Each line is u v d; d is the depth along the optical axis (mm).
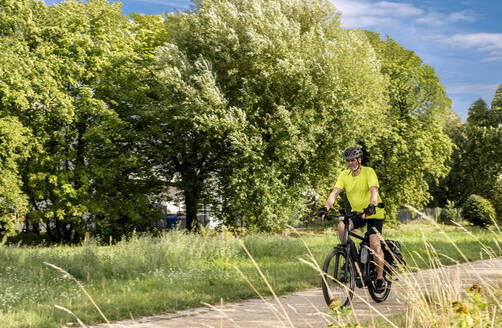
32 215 22531
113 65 24281
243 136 19516
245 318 5258
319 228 29625
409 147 30719
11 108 21625
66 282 8242
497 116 45750
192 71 20844
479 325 2525
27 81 20328
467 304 2566
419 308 3025
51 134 22938
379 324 4176
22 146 20969
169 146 24219
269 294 6977
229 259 11070
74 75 23156
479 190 44844
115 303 6211
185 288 7512
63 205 22547
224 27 20453
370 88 22953
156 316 5621
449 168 35062
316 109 20828
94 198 23469
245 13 20969
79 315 5527
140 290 7480
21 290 7137
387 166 30828
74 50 22969
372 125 23672
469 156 46781
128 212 23844
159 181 25562
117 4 25000
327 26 22516
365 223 5980
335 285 5289
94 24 24359
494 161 44688
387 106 26047
